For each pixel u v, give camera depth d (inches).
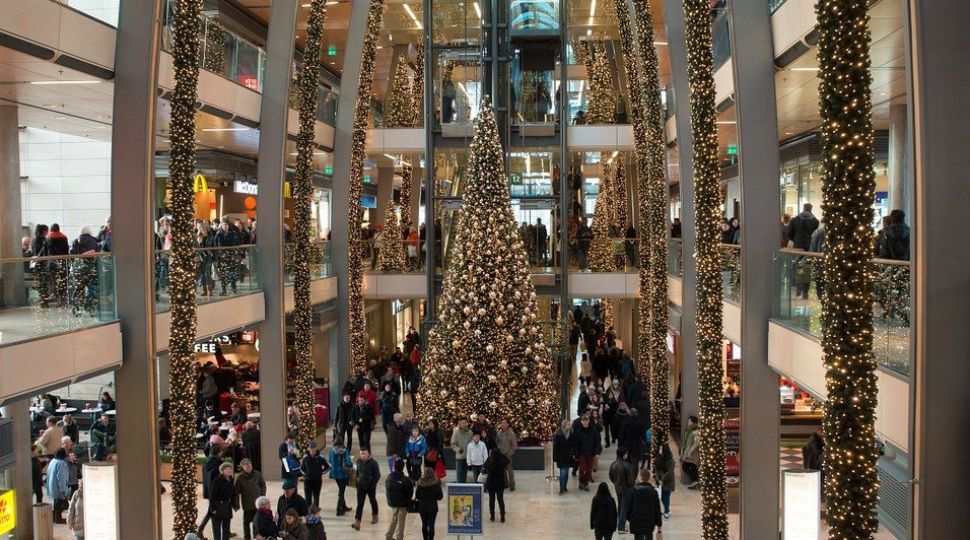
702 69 516.4
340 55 1392.7
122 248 544.7
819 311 448.8
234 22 1067.9
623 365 984.3
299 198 828.6
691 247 785.6
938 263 301.3
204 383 910.4
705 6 514.0
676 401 893.2
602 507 528.1
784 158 1011.3
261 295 784.9
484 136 832.3
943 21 297.0
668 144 989.8
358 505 634.8
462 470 711.1
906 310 333.7
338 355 1032.8
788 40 500.1
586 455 729.0
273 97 790.5
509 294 820.0
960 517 305.9
